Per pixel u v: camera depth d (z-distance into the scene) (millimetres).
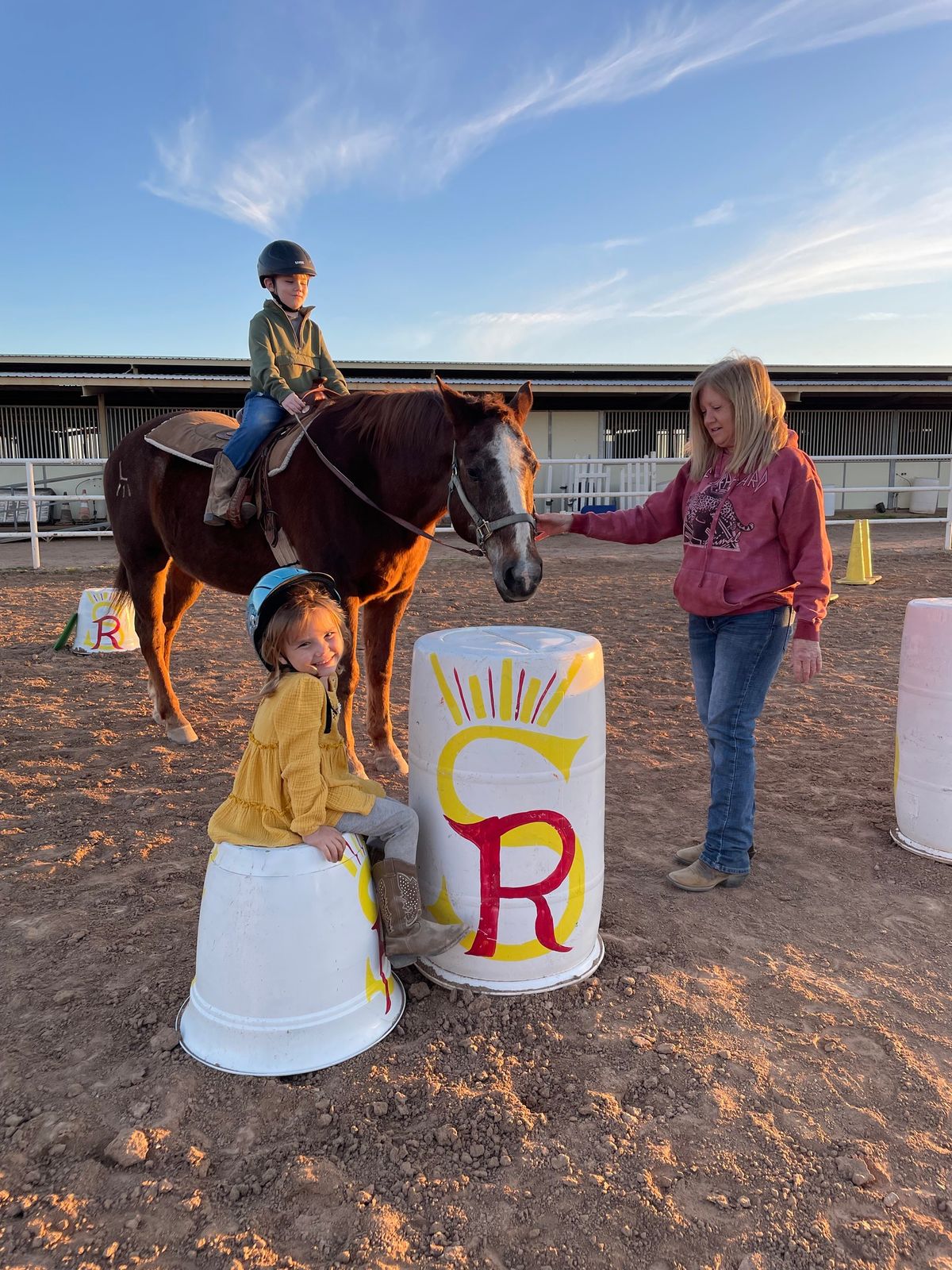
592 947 2559
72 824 3543
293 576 2359
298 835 2160
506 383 18688
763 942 2732
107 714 5105
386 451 3635
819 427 23656
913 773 3355
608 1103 1989
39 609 8594
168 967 2541
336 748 2363
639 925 2824
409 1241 1639
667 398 21422
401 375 21328
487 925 2381
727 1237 1647
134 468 4656
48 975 2506
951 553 13375
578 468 18875
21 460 10961
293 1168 1796
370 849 2465
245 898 2092
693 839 3504
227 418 4793
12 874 3102
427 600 9516
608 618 8391
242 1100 2012
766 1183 1774
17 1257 1581
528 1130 1910
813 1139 1893
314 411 3955
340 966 2158
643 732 4926
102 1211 1688
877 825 3645
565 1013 2346
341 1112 1974
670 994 2430
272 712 2178
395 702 5504
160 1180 1766
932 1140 1901
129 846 3346
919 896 3051
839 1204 1725
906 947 2717
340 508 3734
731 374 2775
